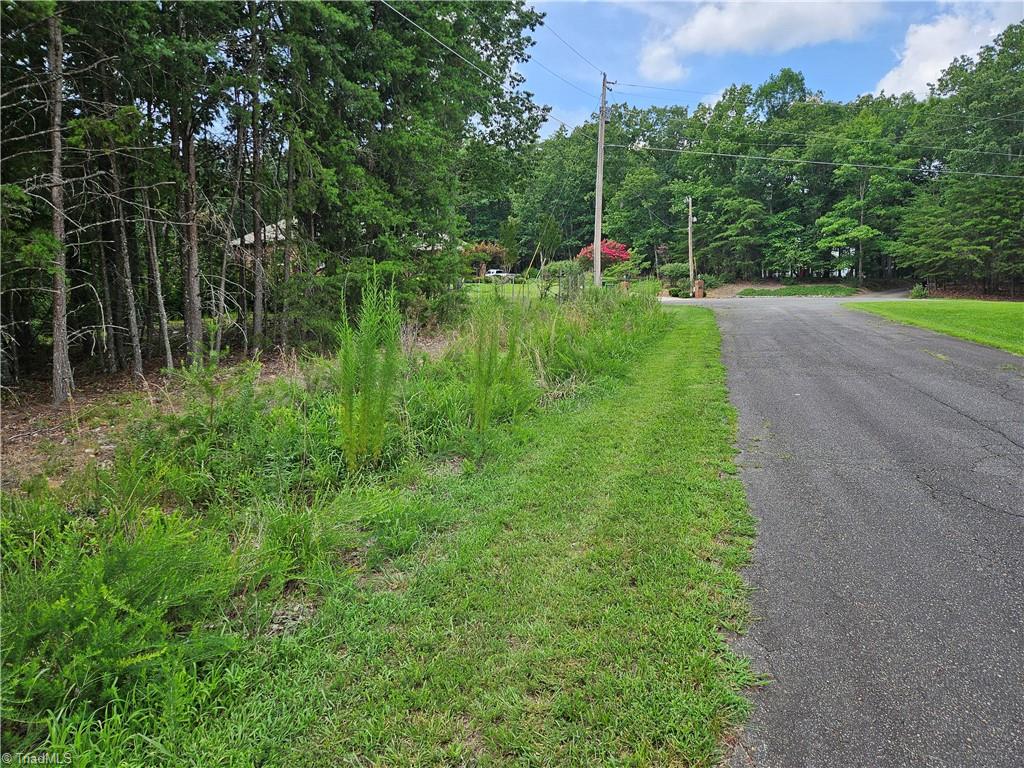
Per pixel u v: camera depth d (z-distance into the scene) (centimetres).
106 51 812
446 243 1352
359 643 229
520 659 214
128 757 173
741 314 1628
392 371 416
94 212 951
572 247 4778
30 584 211
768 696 192
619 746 175
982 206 2753
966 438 455
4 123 789
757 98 4344
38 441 565
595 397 636
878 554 282
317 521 301
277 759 174
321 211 1191
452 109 1381
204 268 1123
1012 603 239
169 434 407
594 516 336
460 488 387
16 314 1021
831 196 3797
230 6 865
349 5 1038
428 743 179
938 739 172
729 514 332
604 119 1786
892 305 1670
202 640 210
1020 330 1012
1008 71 2848
